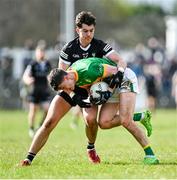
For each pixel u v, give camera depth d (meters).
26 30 133.88
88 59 28.42
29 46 92.00
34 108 51.44
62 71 27.78
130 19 172.50
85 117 29.27
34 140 29.02
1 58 103.56
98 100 28.05
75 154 34.06
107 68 28.14
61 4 132.62
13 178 25.81
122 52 122.56
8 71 98.25
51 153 34.50
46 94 52.25
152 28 169.25
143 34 167.75
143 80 91.81
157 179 25.25
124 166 28.73
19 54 102.38
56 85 27.73
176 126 60.19
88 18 28.09
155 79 80.50
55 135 49.69
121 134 50.28
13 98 96.06
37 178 25.72
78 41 29.02
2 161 30.94
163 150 36.41
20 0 133.88
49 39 134.62
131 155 33.53
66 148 37.81
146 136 30.47
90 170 27.61
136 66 90.94
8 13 133.12
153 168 28.08
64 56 29.11
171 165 29.08
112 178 25.48
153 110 80.56
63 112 28.72
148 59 93.50
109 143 41.78
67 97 28.55
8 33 133.12
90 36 28.33
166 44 143.38
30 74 52.28
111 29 160.12
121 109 28.98
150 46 97.38
